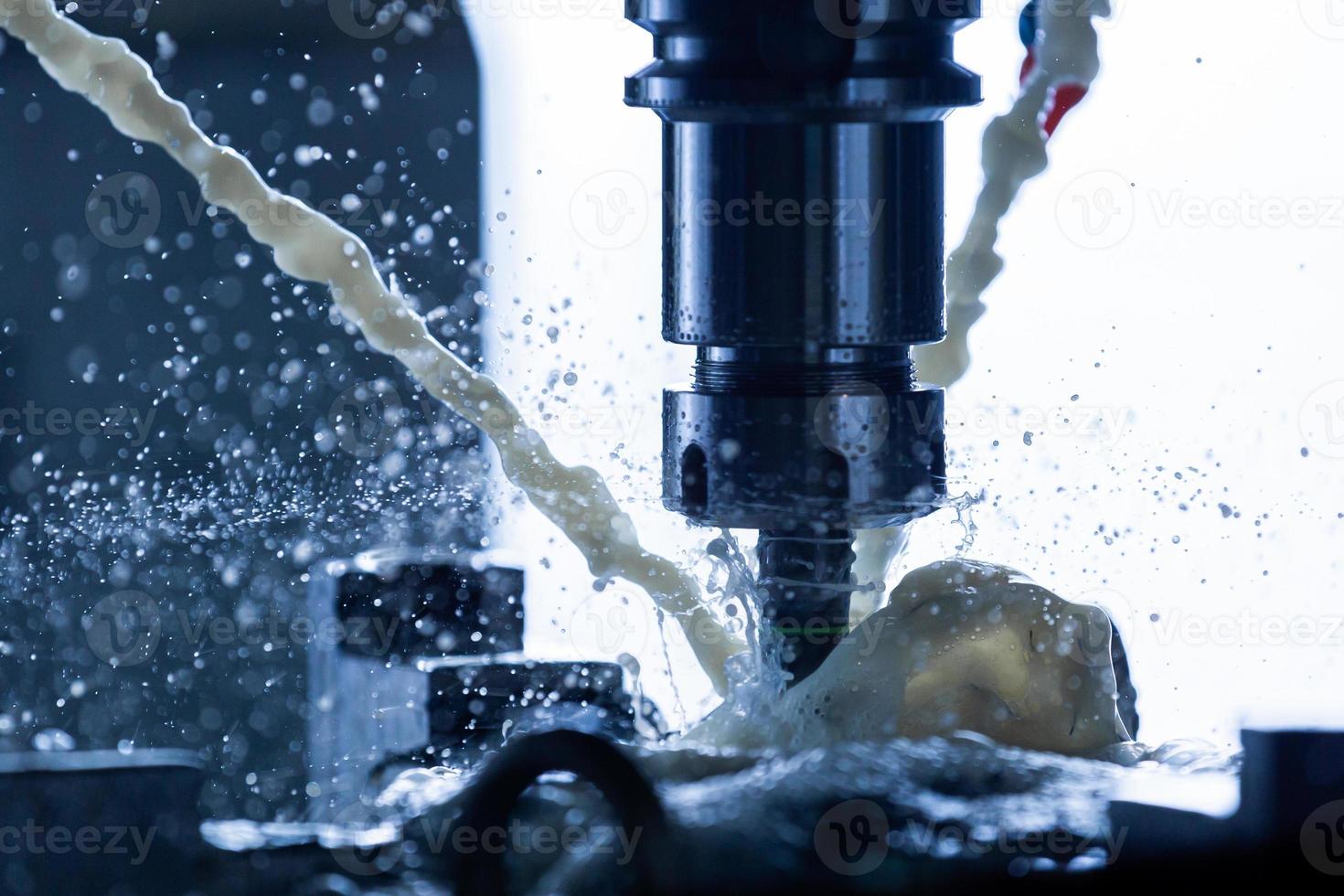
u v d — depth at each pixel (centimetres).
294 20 252
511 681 78
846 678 71
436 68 253
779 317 71
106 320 248
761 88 69
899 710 70
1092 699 71
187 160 77
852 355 72
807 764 60
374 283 78
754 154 70
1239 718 56
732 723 73
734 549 81
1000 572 74
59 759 57
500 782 49
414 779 70
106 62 76
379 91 253
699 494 72
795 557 74
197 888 55
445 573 85
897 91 70
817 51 68
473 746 76
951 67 71
